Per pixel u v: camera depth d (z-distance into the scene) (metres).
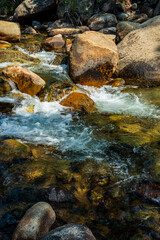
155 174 2.95
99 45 5.72
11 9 12.62
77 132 3.88
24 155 3.13
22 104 4.61
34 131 3.86
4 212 2.38
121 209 2.49
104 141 3.63
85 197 2.60
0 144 3.21
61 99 4.85
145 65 5.89
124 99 5.14
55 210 2.44
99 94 5.38
